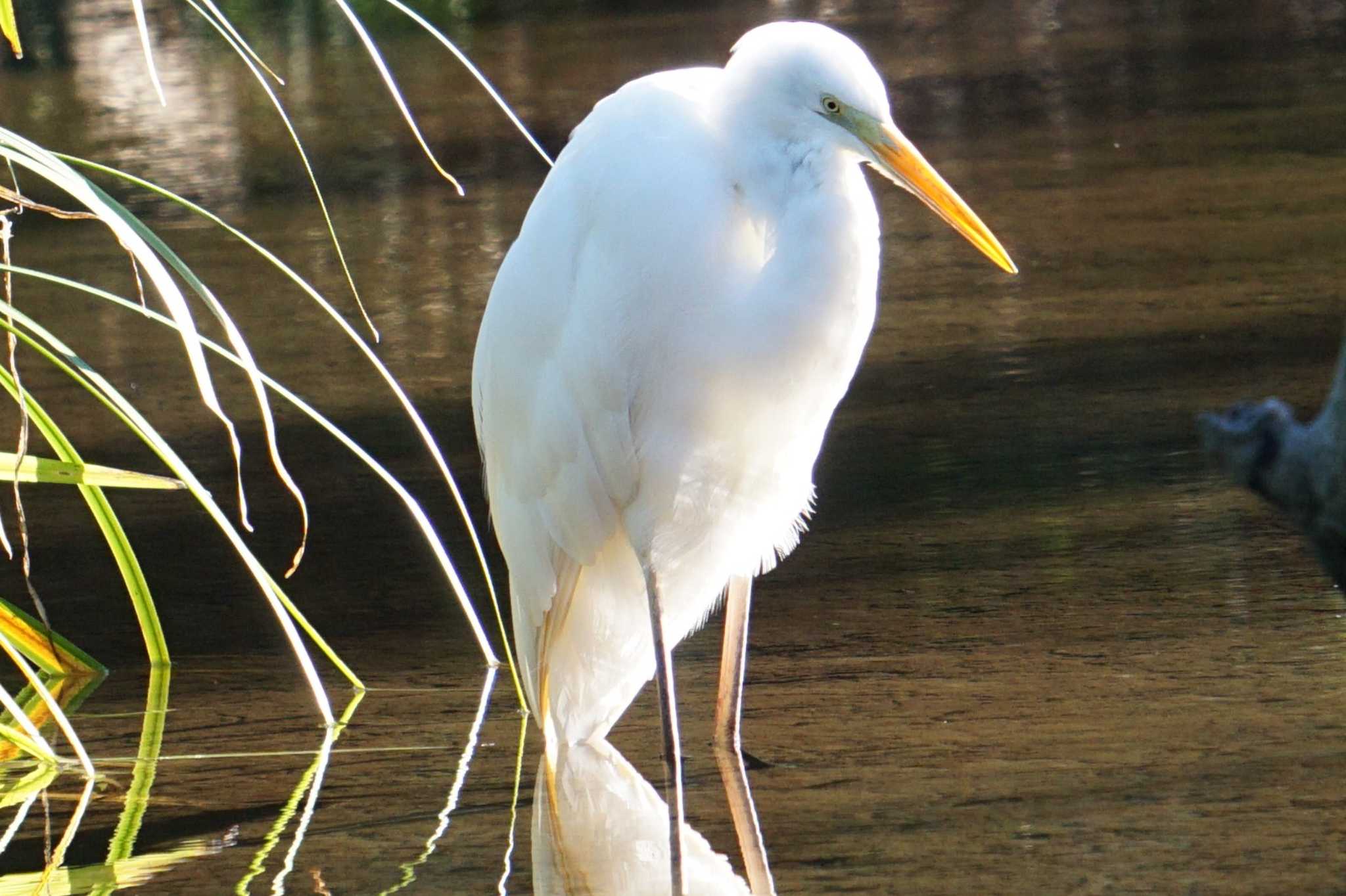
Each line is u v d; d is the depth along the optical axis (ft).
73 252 60.39
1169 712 22.94
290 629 24.39
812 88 23.72
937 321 46.14
